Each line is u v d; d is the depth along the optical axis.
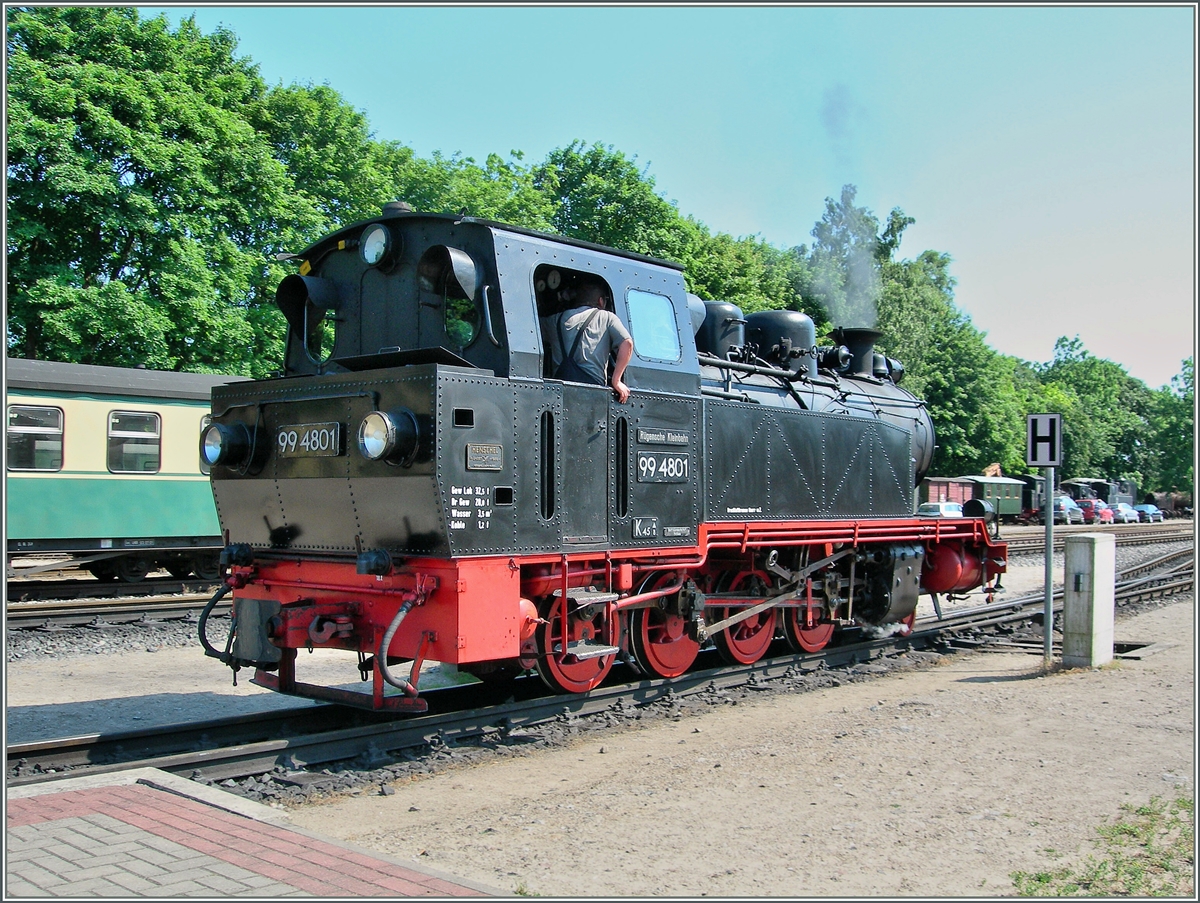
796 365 10.58
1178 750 6.55
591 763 6.40
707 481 8.16
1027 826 5.04
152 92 22.05
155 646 11.15
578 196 33.66
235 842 4.38
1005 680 9.31
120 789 5.13
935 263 56.19
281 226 25.28
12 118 19.56
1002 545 12.66
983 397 47.84
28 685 8.93
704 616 8.71
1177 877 4.33
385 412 5.82
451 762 6.29
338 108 27.83
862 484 10.33
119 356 21.23
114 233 22.34
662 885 4.23
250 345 23.44
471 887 3.95
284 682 6.89
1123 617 14.15
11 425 13.65
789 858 4.57
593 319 7.09
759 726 7.45
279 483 6.72
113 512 14.55
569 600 6.91
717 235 38.12
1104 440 82.56
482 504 5.98
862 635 11.52
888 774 5.99
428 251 6.80
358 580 6.36
